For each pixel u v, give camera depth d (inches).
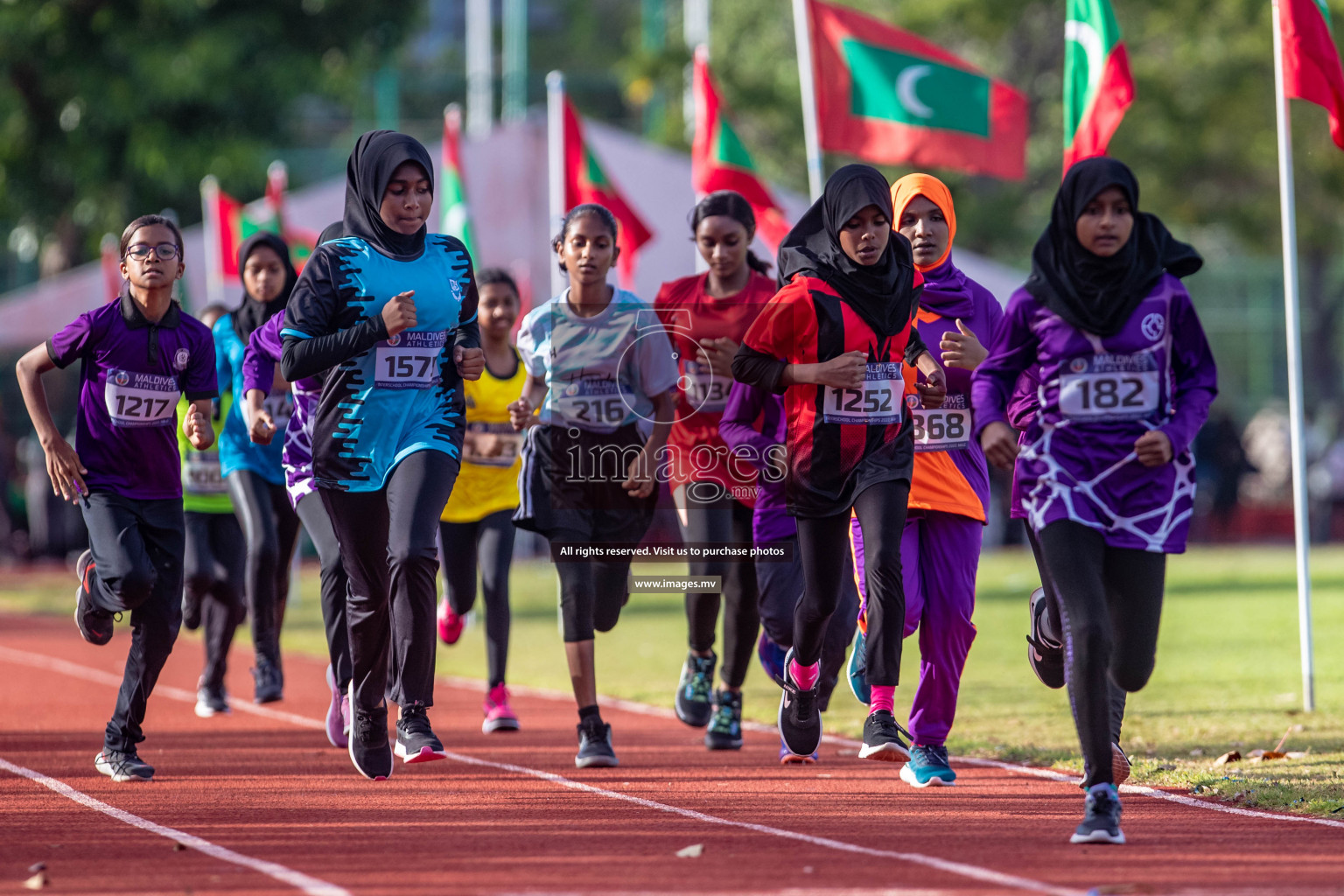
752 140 3639.3
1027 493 610.9
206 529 986.7
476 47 3558.1
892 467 684.1
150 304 713.6
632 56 3668.8
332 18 3056.1
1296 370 984.3
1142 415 592.7
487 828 626.5
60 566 2623.0
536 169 2379.4
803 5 1288.1
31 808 670.5
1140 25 3540.8
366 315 674.2
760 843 593.9
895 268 685.3
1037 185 3673.7
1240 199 3848.4
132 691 739.4
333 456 676.7
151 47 2844.5
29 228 3122.5
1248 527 3336.6
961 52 3656.5
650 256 2309.3
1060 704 1026.1
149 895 510.6
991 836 602.9
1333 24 3353.8
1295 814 642.8
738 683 852.6
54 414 3065.9
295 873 541.0
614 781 745.0
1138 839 593.0
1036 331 601.0
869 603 687.1
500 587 926.4
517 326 945.5
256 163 2935.5
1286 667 1182.3
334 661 809.5
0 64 2851.9
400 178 676.7
